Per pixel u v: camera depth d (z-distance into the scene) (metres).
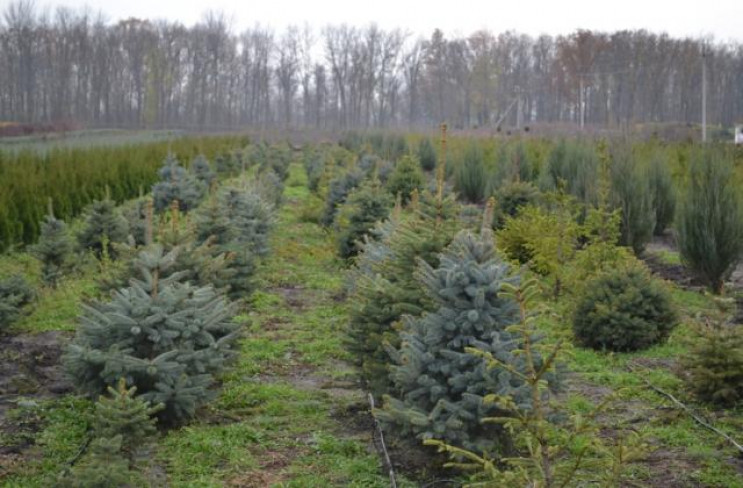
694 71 59.41
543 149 24.44
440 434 5.28
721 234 11.84
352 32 80.25
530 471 5.16
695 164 13.95
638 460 5.92
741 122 55.12
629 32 63.09
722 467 5.80
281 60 81.25
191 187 19.17
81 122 61.69
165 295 6.44
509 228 13.50
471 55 76.62
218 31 75.94
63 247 11.91
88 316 6.76
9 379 7.86
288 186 30.55
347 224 13.80
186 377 6.23
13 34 58.16
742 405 7.05
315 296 11.98
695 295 11.88
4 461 5.81
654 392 7.55
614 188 14.34
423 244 6.82
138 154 26.52
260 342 9.18
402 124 85.06
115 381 6.21
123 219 12.72
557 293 11.21
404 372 5.54
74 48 62.72
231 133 61.72
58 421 6.68
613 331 8.89
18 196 16.02
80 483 4.74
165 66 70.38
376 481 5.54
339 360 8.70
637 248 14.38
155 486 5.44
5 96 58.12
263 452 6.12
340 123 79.12
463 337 5.41
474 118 80.75
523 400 5.28
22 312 10.02
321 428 6.62
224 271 9.00
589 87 64.38
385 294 6.87
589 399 7.36
